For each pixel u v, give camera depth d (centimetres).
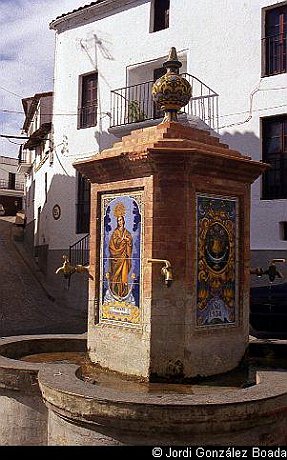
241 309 617
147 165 563
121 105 1989
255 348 721
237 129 1648
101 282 631
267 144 1605
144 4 1934
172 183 563
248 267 630
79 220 2084
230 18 1686
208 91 1717
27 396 546
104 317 621
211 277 587
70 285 2047
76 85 2134
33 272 2403
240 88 1648
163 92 609
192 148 550
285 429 487
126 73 1972
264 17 1619
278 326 1266
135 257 586
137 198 591
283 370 614
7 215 4409
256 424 446
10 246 2888
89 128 2077
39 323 1747
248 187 636
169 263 545
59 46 2223
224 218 608
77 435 459
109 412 430
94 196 646
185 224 561
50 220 2253
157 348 551
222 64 1692
